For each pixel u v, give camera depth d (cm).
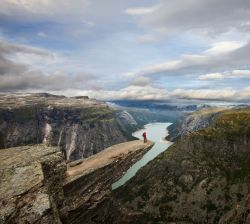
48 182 6569
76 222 7488
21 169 6147
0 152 7162
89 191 7644
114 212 8900
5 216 5028
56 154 7075
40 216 5234
